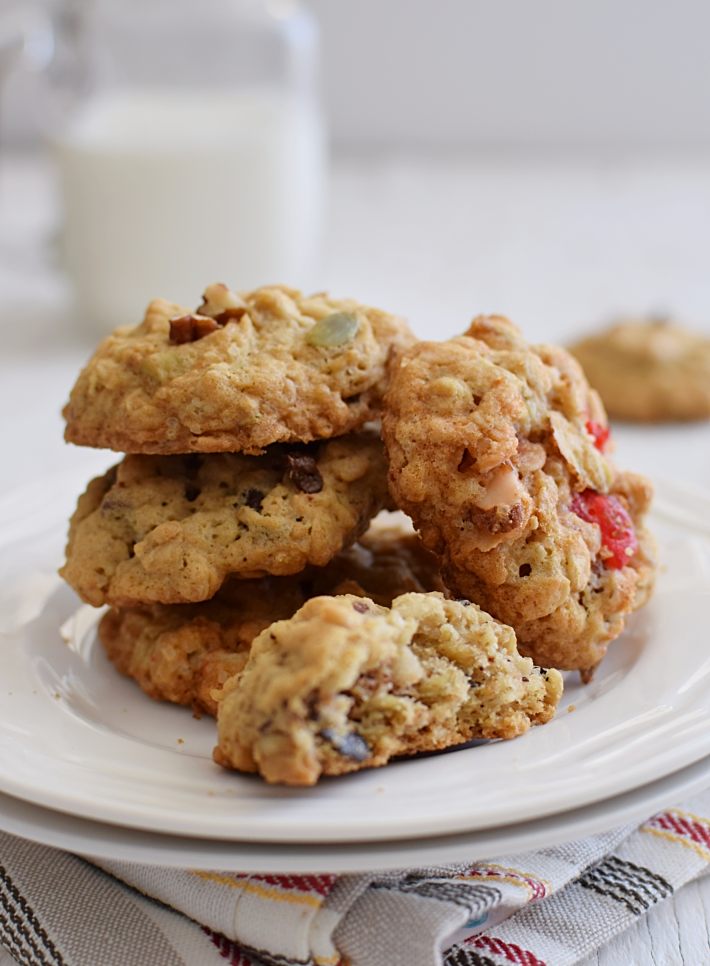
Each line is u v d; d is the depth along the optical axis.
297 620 0.32
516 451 0.35
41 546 0.41
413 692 0.32
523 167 0.98
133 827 0.31
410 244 0.82
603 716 0.34
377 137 0.98
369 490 0.37
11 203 0.84
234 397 0.35
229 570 0.36
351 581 0.37
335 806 0.31
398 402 0.36
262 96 0.66
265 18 0.66
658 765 0.31
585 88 0.96
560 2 0.93
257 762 0.31
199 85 0.66
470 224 0.86
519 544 0.35
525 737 0.33
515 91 0.96
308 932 0.31
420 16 0.94
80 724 0.34
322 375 0.36
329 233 0.84
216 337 0.36
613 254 0.81
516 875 0.32
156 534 0.36
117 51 0.66
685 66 0.95
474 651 0.33
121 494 0.37
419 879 0.32
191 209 0.63
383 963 0.31
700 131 0.98
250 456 0.37
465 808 0.30
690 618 0.37
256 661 0.32
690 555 0.40
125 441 0.36
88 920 0.33
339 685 0.31
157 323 0.37
